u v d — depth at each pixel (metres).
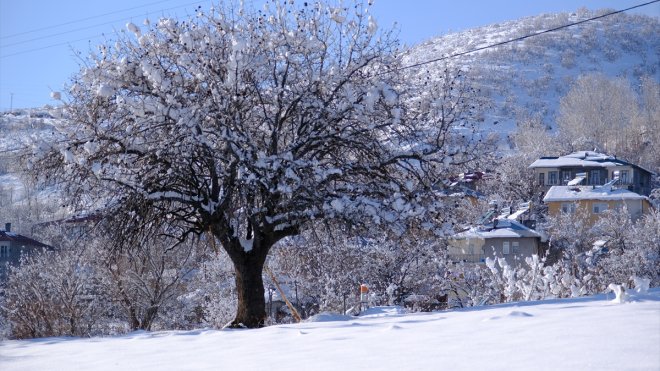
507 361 7.21
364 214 18.02
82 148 18.25
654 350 6.94
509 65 196.12
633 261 42.41
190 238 27.55
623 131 108.94
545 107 170.50
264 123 19.95
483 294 31.72
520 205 71.25
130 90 18.72
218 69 18.88
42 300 27.80
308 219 18.41
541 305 13.84
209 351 10.66
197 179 18.80
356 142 18.56
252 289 19.31
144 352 11.28
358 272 34.72
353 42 20.05
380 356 8.40
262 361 8.93
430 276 35.47
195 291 37.06
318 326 13.34
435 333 10.02
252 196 18.31
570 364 6.70
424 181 19.12
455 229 19.78
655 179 94.00
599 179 82.94
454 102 19.83
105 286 32.56
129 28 19.05
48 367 10.27
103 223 18.48
